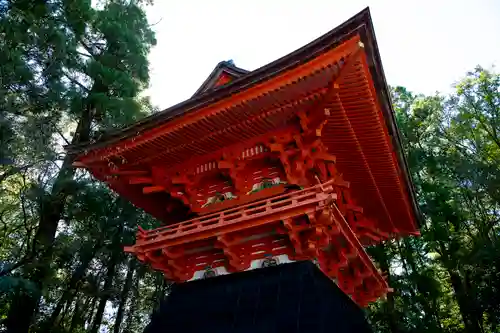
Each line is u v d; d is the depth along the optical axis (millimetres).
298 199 9391
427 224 27156
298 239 9508
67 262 18375
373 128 10594
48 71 17578
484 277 21828
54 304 19734
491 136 27734
